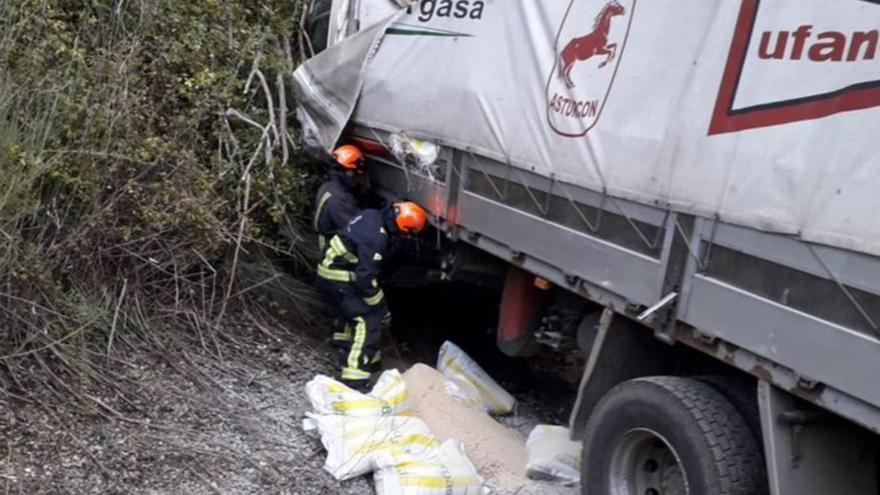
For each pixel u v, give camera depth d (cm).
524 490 494
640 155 397
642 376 443
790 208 317
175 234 609
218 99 670
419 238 645
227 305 647
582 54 448
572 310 518
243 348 621
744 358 344
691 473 370
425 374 578
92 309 548
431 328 787
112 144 581
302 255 709
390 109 636
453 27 574
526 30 496
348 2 729
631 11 417
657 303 387
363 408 522
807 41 319
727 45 356
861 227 289
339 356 636
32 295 527
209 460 482
